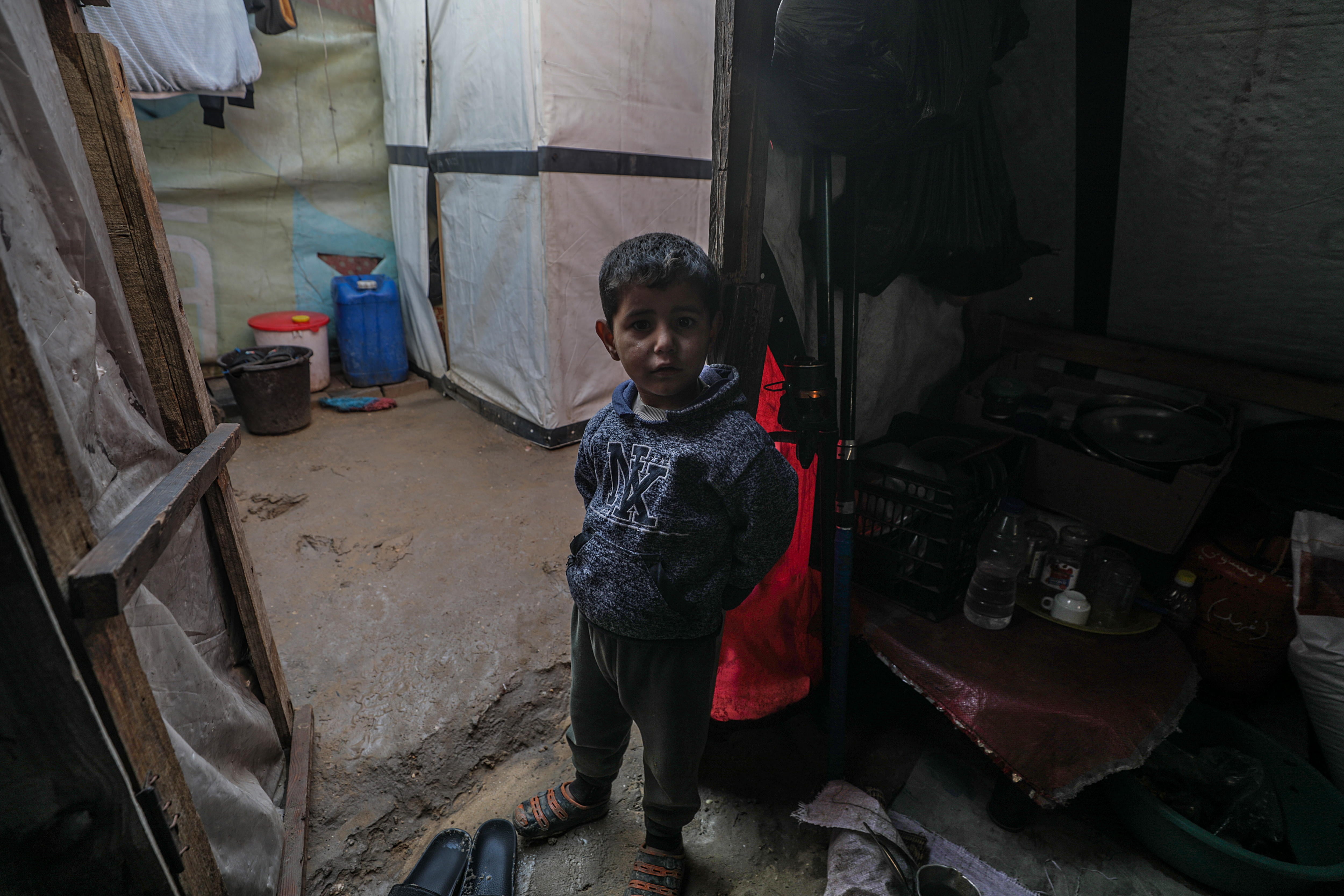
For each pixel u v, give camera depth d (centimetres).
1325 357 199
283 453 323
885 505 176
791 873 146
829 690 172
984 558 182
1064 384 249
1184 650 167
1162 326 226
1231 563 191
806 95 127
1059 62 174
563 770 170
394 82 378
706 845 151
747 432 103
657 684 112
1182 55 154
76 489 70
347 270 435
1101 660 161
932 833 153
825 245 150
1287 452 212
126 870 78
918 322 223
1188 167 174
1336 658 166
